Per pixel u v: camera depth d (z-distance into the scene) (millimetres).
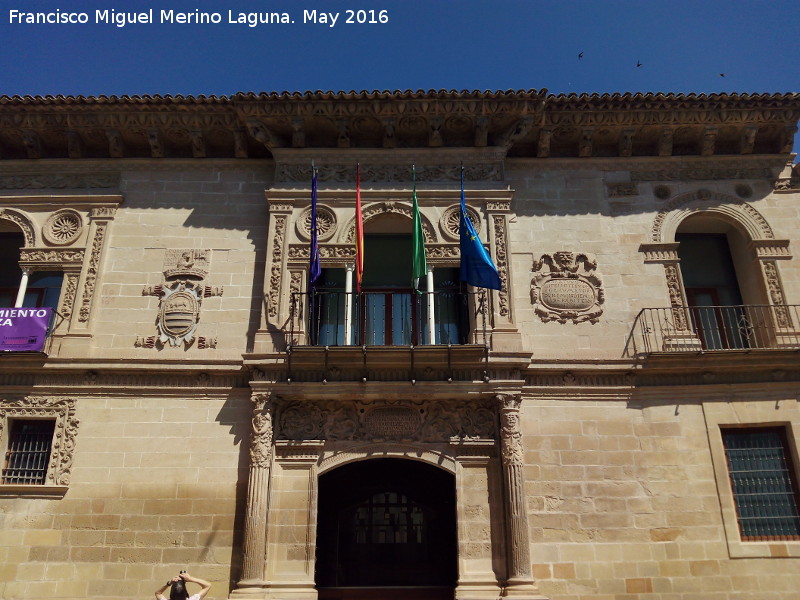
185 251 14328
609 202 14820
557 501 12188
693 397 13000
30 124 14648
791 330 13578
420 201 14508
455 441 12453
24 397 12820
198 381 13031
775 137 15164
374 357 12500
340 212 14438
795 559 11836
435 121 14547
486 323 13320
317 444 12383
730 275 15180
